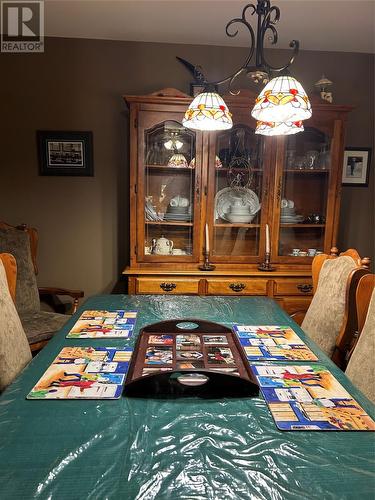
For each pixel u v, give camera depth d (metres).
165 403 0.97
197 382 1.01
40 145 2.69
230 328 1.48
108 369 1.13
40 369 1.13
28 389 1.02
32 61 2.62
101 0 2.09
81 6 2.16
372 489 0.70
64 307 2.89
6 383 1.25
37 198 2.76
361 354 1.26
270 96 1.21
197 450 0.79
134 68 2.67
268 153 2.50
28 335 2.04
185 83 2.70
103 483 0.70
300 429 0.87
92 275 2.87
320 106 2.44
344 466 0.76
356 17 2.22
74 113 2.69
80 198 2.78
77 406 0.94
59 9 2.20
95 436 0.83
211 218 2.53
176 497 0.67
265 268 2.56
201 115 1.34
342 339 1.51
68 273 2.86
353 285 1.48
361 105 2.85
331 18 2.23
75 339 1.37
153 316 1.64
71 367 1.14
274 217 2.56
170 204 2.58
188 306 1.81
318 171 2.60
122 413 0.92
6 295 1.41
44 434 0.83
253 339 1.40
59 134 2.69
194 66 2.66
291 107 1.22
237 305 1.85
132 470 0.73
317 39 2.56
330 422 0.90
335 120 2.48
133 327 1.50
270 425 0.88
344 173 2.90
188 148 2.52
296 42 1.27
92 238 2.83
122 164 2.76
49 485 0.69
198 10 2.18
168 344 1.31
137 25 2.40
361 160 2.90
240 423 0.89
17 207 2.76
